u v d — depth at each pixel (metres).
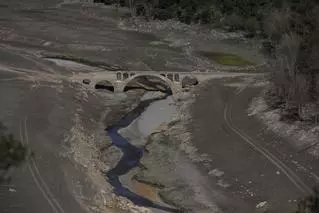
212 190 102.44
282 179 101.00
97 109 146.75
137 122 139.12
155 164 114.62
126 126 136.62
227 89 151.00
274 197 96.50
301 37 130.12
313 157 106.19
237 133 122.69
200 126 130.12
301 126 117.31
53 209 89.38
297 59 126.94
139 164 114.94
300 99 122.56
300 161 106.19
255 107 133.50
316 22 130.00
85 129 130.00
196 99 148.75
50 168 103.38
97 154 118.19
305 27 132.75
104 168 112.38
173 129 132.25
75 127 127.56
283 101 132.00
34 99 140.75
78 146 117.19
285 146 112.69
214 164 111.81
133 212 92.69
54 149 112.19
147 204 98.31
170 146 123.12
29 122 125.38
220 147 117.75
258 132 121.62
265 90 144.38
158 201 99.62
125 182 106.75
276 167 105.31
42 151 110.00
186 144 122.56
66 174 102.25
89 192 97.38
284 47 128.88
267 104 133.00
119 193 102.06
